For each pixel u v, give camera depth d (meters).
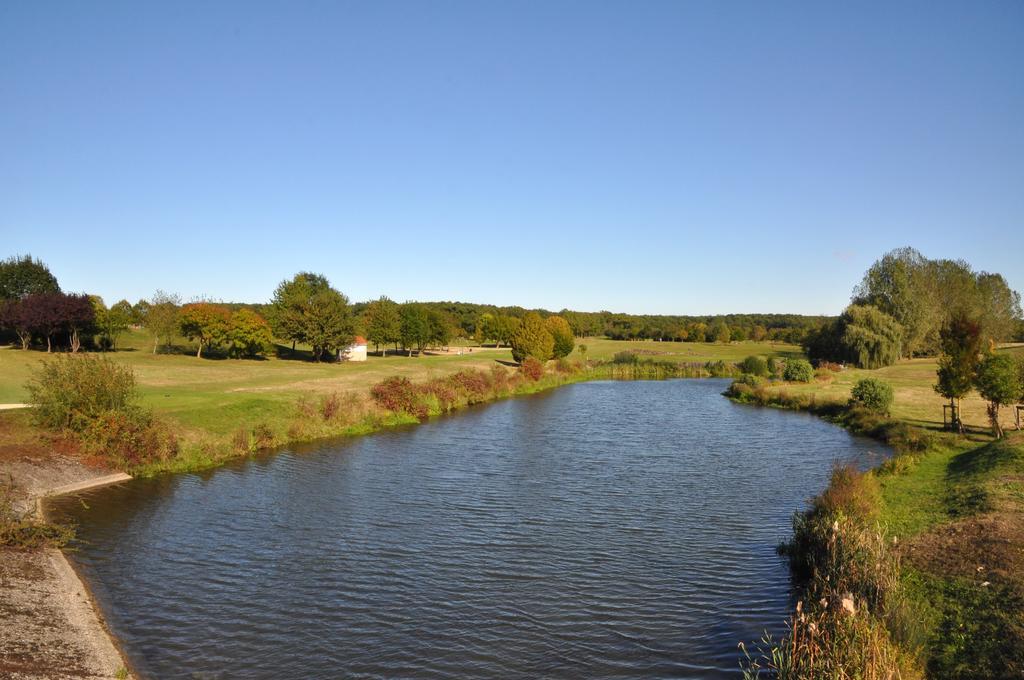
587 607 16.31
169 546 20.27
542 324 87.31
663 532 22.11
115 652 13.51
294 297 94.88
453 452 35.62
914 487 23.83
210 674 13.00
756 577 18.03
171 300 86.75
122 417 29.91
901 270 93.56
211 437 33.88
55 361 30.39
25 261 92.25
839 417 47.91
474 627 15.25
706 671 13.17
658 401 62.62
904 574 15.34
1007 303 103.94
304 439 38.16
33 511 22.41
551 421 48.44
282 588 17.34
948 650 11.80
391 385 49.75
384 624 15.39
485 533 21.98
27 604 14.64
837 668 10.22
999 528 16.98
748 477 30.16
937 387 37.75
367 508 24.70
